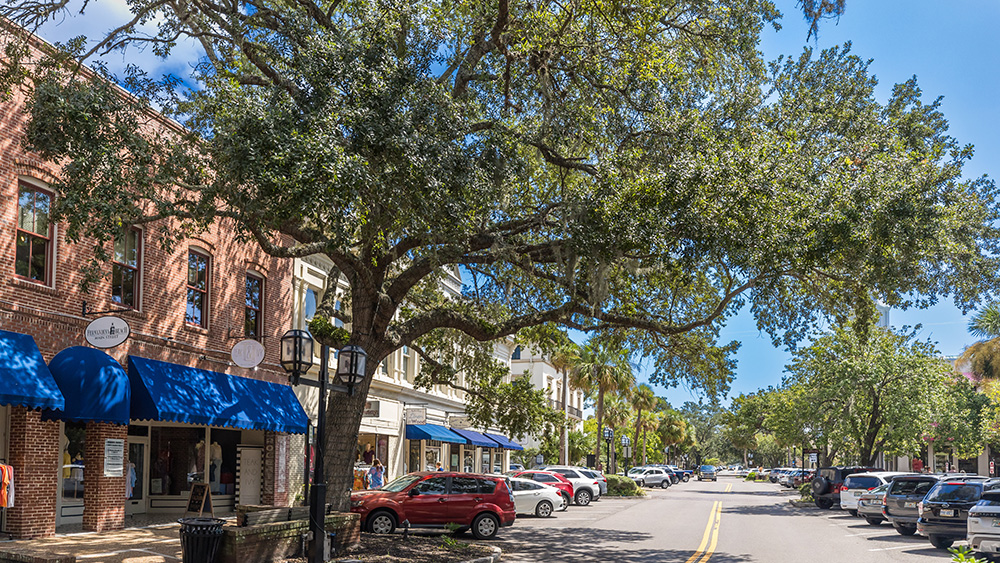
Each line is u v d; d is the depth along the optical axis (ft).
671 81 54.08
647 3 50.19
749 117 53.52
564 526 78.84
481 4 53.31
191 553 39.19
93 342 50.62
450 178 43.39
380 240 52.08
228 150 39.29
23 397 44.04
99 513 55.67
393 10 47.57
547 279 63.05
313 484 38.93
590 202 50.62
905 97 56.75
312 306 86.58
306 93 42.96
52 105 39.09
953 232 55.01
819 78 55.72
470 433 132.98
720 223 45.88
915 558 53.67
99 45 44.55
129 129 41.68
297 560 43.75
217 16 46.29
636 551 57.06
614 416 237.86
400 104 43.21
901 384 120.37
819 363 123.95
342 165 38.19
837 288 58.59
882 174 49.21
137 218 44.42
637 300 63.31
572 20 53.06
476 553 51.16
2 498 40.57
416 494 63.16
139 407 55.06
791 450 303.48
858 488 93.45
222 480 74.08
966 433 145.89
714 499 142.72
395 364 105.50
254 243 74.13
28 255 50.49
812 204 47.57
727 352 66.64
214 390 63.21
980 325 121.90
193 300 65.82
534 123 54.85
